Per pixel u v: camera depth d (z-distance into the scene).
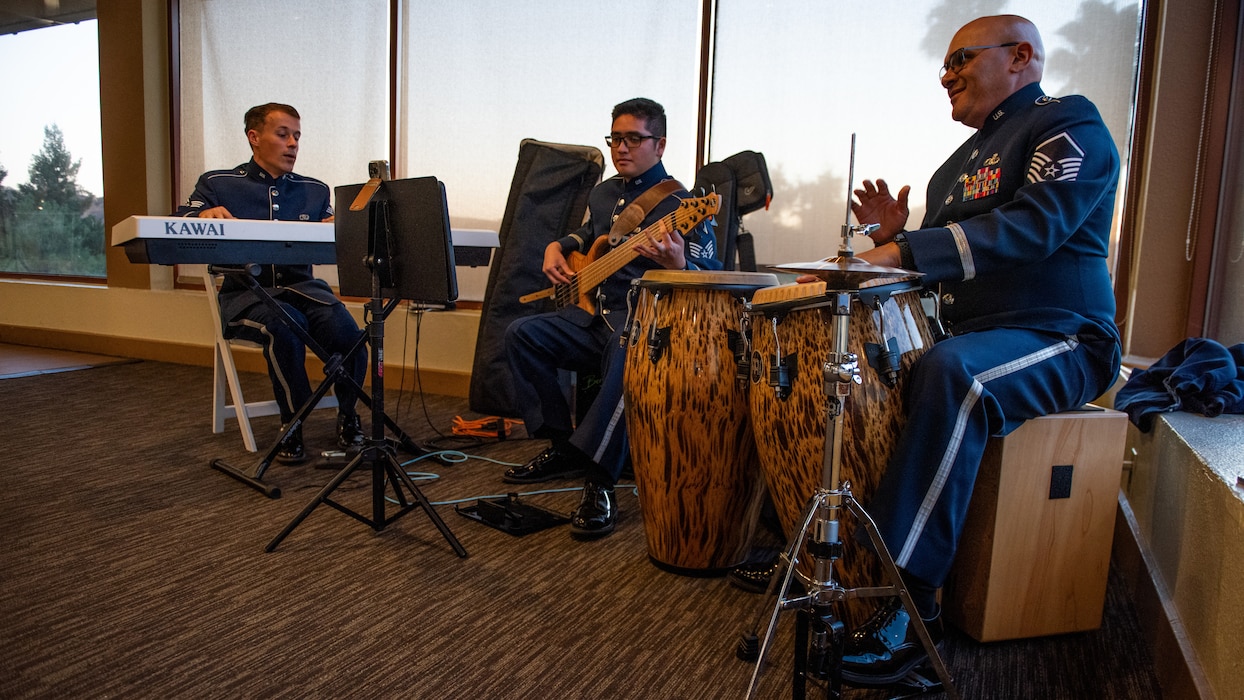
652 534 2.03
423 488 2.66
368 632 1.67
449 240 1.98
